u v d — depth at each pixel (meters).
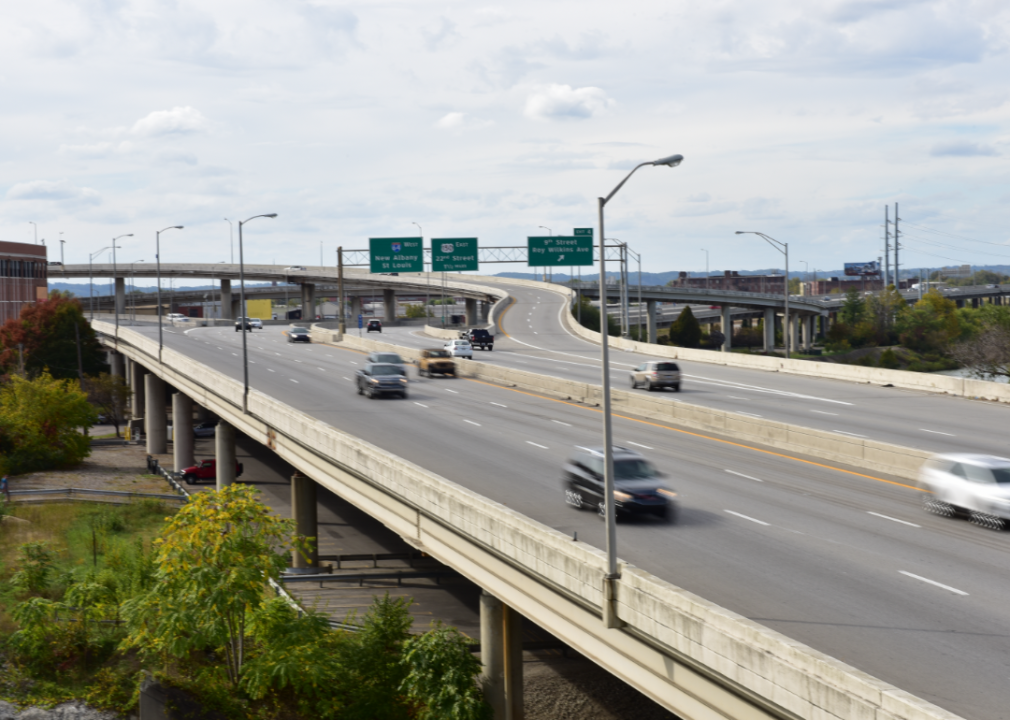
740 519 23.45
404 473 26.92
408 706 27.17
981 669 13.73
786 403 46.62
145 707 27.22
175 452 71.19
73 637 30.78
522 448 34.62
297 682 26.98
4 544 42.06
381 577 40.38
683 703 15.67
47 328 105.44
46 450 66.00
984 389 46.94
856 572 18.78
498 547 21.48
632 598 16.48
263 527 27.72
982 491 22.58
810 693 12.41
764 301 194.88
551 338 94.69
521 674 26.77
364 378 51.47
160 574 27.44
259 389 54.53
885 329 185.88
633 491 22.94
